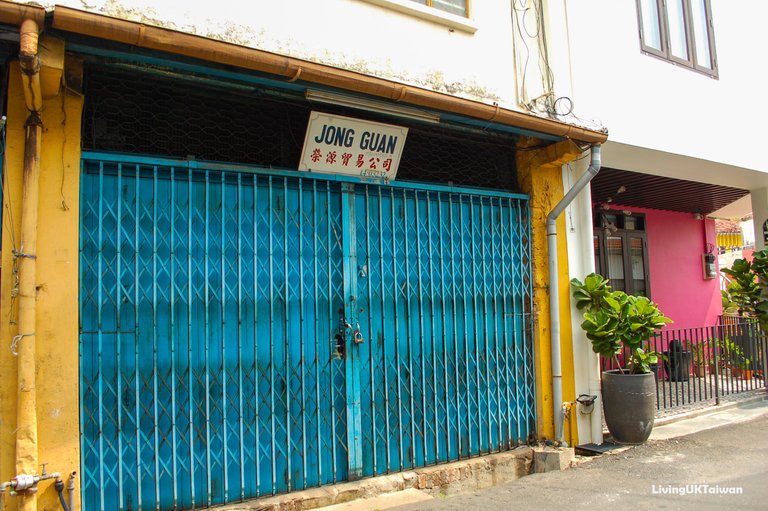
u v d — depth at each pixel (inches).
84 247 142.3
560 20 233.9
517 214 223.8
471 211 211.0
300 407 167.9
